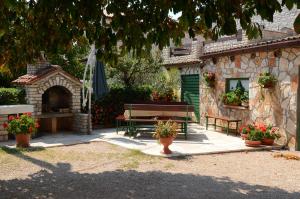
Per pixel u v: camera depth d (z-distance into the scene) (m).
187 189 6.54
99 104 15.05
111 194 6.21
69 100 13.58
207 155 9.73
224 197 6.07
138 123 13.82
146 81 18.50
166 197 6.05
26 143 10.27
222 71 13.91
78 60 17.73
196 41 16.56
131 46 4.75
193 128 14.84
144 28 4.51
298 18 3.03
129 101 15.78
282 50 10.70
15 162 8.57
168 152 9.59
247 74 12.41
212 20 3.67
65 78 12.99
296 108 10.25
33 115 12.08
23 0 4.93
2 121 11.21
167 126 9.59
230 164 8.70
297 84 10.18
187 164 8.62
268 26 17.14
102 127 15.16
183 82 17.58
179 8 3.60
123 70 17.78
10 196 6.07
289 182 7.15
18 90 13.17
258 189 6.60
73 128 13.61
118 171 7.87
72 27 4.87
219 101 14.19
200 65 15.49
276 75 10.98
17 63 6.18
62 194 6.20
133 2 4.36
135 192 6.33
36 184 6.82
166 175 7.55
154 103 14.51
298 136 10.31
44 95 13.62
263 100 11.62
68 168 8.11
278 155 9.63
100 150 10.12
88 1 4.00
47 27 4.84
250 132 10.82
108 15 4.90
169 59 18.89
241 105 12.92
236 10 3.77
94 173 7.69
